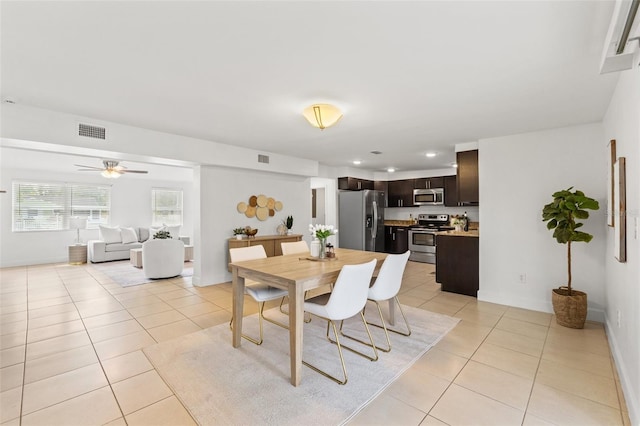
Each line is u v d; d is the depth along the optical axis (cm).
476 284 405
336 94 242
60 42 169
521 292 360
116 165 570
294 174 546
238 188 498
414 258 668
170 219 852
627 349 194
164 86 229
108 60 190
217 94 243
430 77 211
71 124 297
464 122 315
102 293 423
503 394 191
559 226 294
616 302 240
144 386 199
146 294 418
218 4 136
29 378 207
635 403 164
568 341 266
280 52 179
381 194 715
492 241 380
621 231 202
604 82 218
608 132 273
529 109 275
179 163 421
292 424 164
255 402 183
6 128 264
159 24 152
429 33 159
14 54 182
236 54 182
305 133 369
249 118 308
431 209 720
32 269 591
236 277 258
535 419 168
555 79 214
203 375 212
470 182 409
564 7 137
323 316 217
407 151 479
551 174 339
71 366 223
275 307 369
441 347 256
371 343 247
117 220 762
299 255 325
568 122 313
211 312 345
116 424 164
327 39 165
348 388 198
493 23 150
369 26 153
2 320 318
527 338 273
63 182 686
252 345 261
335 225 686
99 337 275
